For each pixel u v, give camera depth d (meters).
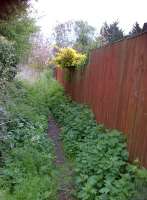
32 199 3.88
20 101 9.03
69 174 4.96
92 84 7.98
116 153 4.66
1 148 5.04
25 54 11.04
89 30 20.41
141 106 4.38
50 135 7.66
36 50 18.03
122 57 5.48
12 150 5.12
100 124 6.61
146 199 3.18
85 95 8.88
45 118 8.95
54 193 4.21
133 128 4.66
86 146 5.60
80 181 4.33
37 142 5.89
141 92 4.42
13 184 4.16
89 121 7.15
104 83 6.71
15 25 8.50
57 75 17.12
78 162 5.02
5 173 4.31
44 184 4.31
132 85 4.84
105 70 6.71
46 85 15.28
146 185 3.41
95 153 4.89
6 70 7.22
